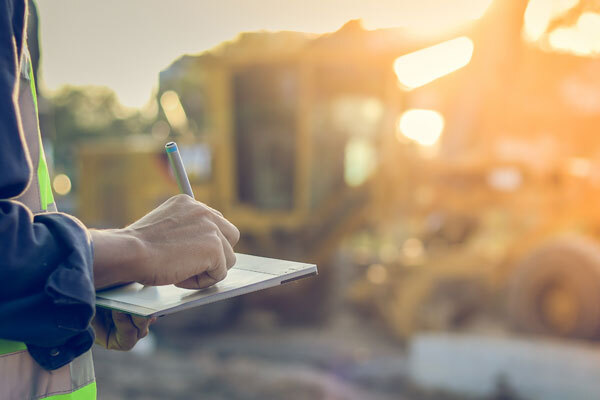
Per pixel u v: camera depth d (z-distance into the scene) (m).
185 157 9.66
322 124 8.89
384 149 8.89
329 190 9.19
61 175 12.01
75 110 21.03
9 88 0.57
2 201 0.57
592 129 6.57
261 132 9.09
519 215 7.62
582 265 6.49
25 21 0.61
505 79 6.15
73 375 0.69
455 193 8.02
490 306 7.78
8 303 0.56
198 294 0.71
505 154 7.29
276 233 9.30
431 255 8.41
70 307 0.59
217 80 8.90
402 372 6.66
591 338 6.40
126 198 10.25
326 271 9.48
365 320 9.03
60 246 0.60
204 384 5.37
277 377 5.69
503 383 5.82
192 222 0.72
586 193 7.10
